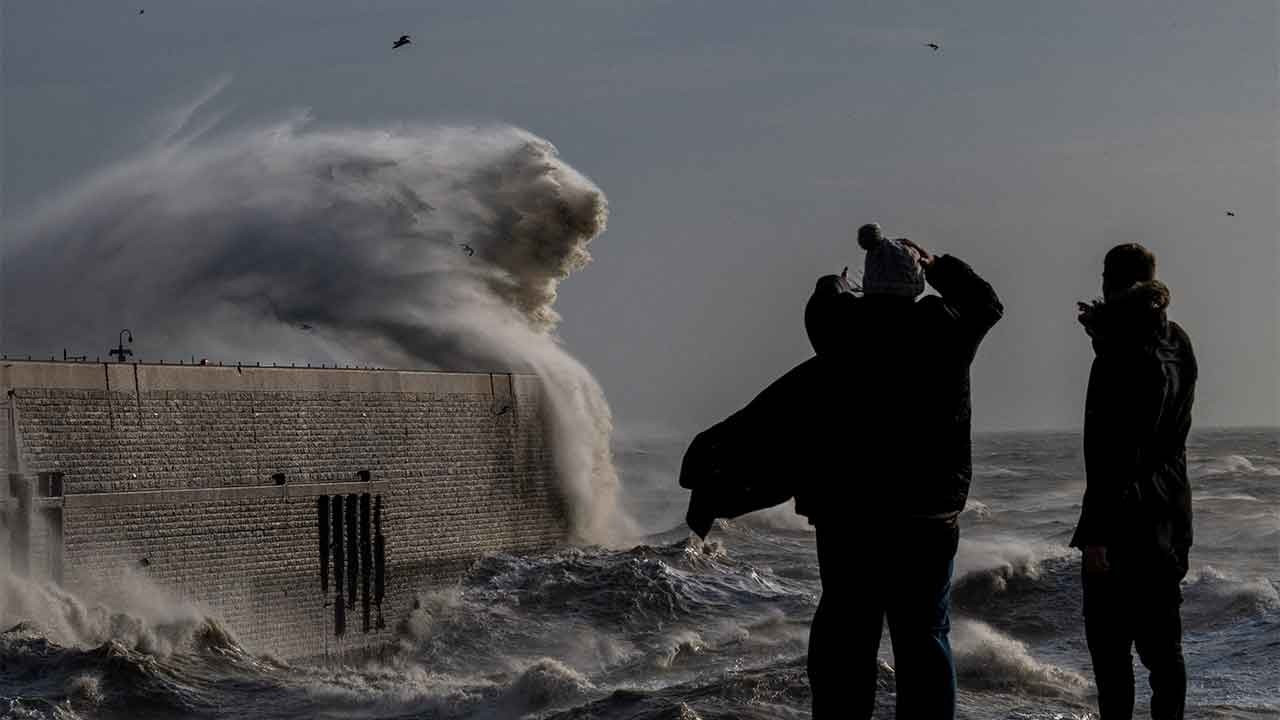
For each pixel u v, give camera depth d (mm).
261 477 56531
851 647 8734
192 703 28047
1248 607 32156
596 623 53000
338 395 60156
